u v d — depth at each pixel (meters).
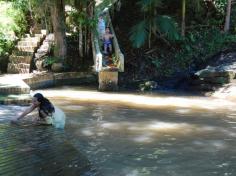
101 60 15.78
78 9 17.91
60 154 7.20
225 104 13.31
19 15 18.70
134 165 7.29
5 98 11.55
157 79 17.39
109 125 10.05
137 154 7.88
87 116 10.97
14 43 18.61
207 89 15.52
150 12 17.97
